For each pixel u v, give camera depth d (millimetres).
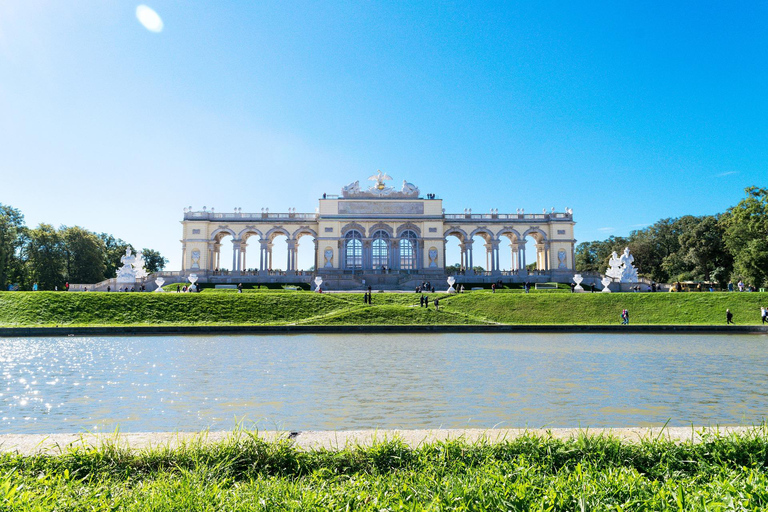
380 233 105875
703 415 14328
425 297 60969
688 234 111312
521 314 58531
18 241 98375
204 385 19188
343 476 7098
